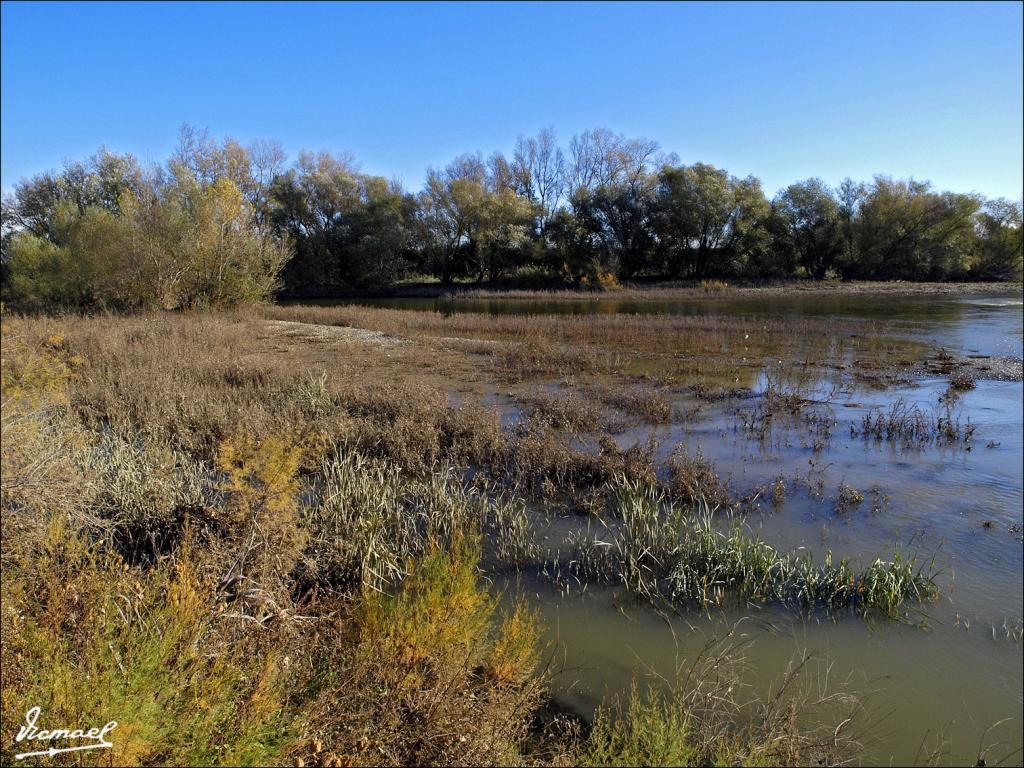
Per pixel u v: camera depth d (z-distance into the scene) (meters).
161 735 2.57
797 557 5.79
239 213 27.42
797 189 53.28
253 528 4.39
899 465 8.20
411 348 17.73
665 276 55.59
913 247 52.09
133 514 5.20
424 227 51.62
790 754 3.31
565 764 3.24
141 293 25.33
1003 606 5.01
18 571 3.68
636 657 4.45
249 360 13.24
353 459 7.95
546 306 37.50
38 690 2.64
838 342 19.75
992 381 13.59
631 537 6.02
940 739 3.68
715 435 9.56
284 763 2.81
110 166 40.31
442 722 3.22
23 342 7.36
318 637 3.80
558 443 8.37
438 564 4.20
